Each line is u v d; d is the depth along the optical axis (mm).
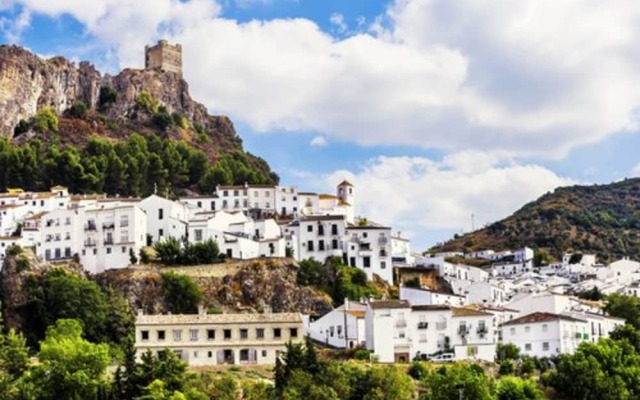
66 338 173750
